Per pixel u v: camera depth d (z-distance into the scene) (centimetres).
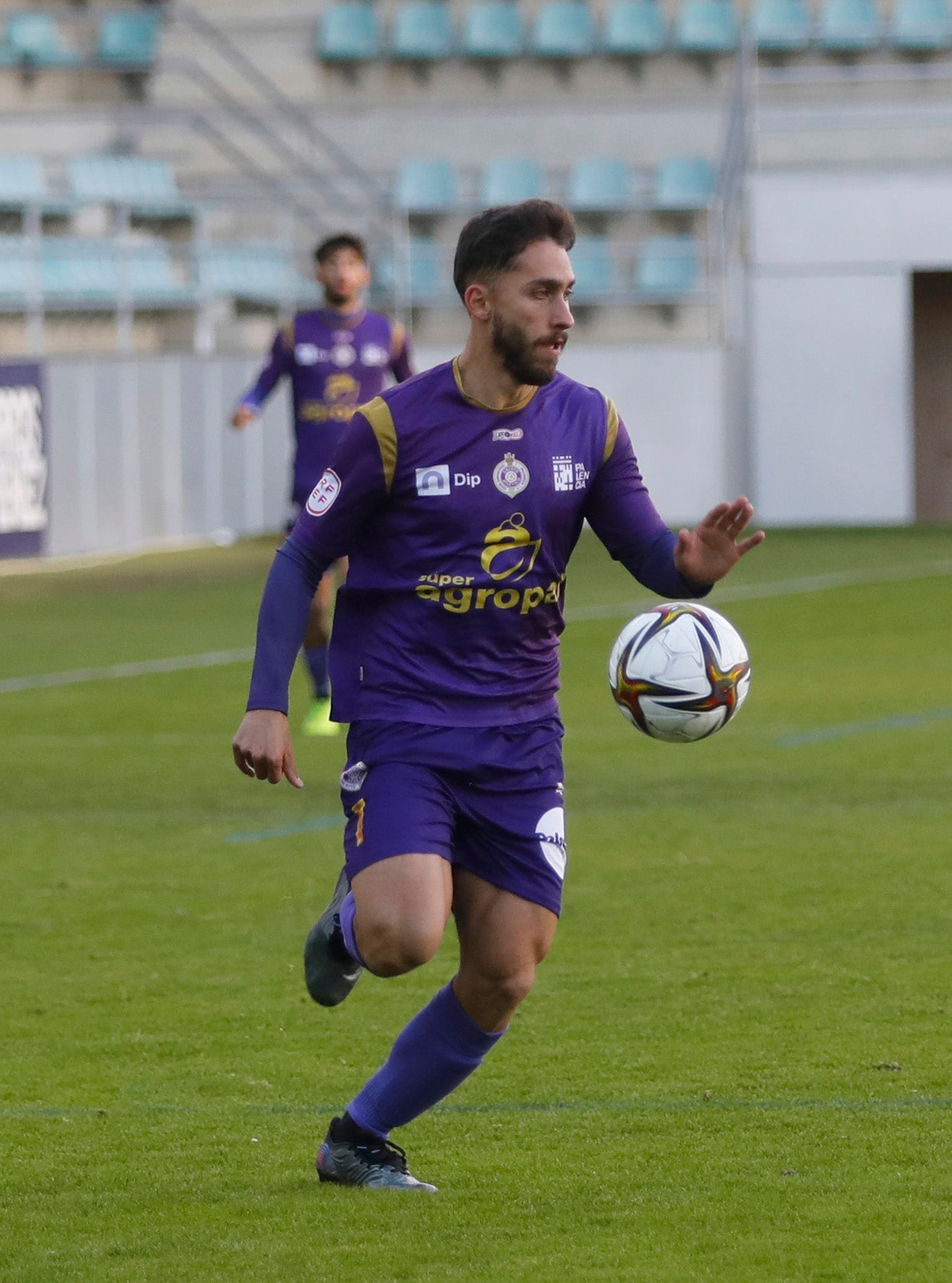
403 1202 1352
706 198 9394
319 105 9906
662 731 1450
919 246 8562
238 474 8388
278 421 8712
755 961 2047
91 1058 1753
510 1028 1814
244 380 8412
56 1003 1942
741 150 8875
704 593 1349
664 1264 1212
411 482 1322
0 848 2727
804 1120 1521
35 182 8700
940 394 9288
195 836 2800
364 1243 1265
